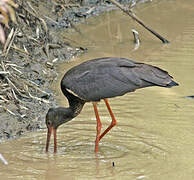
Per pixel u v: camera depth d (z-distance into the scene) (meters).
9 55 13.88
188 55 15.05
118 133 11.07
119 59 10.58
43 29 15.73
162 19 18.27
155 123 11.38
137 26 17.81
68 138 11.00
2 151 10.29
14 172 9.49
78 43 16.16
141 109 12.08
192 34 16.77
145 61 14.70
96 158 10.02
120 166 9.66
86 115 12.00
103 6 19.48
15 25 14.70
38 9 17.25
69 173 9.48
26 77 13.33
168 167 9.52
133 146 10.49
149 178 9.15
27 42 14.92
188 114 11.73
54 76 13.90
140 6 19.86
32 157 10.10
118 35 16.98
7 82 12.44
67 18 17.80
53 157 10.09
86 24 17.89
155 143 10.54
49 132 10.49
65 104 12.40
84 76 10.34
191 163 9.65
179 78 13.43
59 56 15.12
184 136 10.75
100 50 15.72
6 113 11.56
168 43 16.12
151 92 13.04
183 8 19.47
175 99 12.51
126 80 10.12
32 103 12.22
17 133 11.06
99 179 9.19
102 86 10.20
